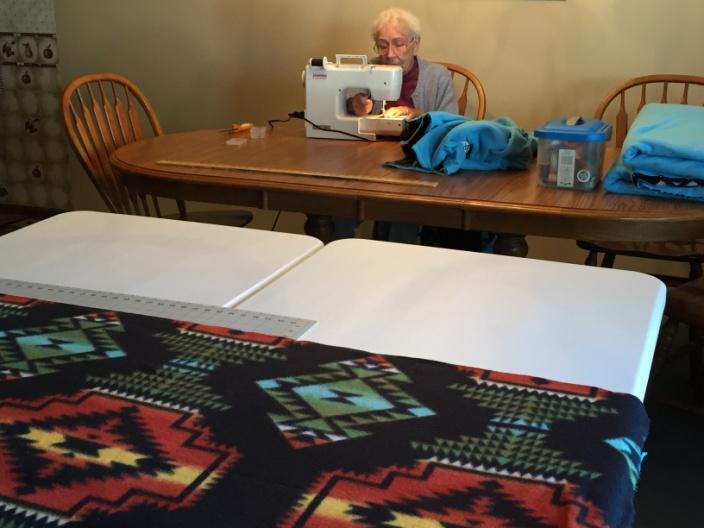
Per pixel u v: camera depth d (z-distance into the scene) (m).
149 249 1.36
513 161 2.15
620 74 3.18
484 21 3.30
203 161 2.28
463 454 0.75
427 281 1.21
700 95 3.08
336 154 2.36
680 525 1.95
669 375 2.62
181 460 0.75
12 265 1.27
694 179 1.79
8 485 0.71
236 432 0.79
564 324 1.05
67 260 1.30
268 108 3.80
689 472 2.15
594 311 1.09
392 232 2.82
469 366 0.93
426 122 2.19
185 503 0.69
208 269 1.26
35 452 0.76
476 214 1.85
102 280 1.21
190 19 3.79
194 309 1.10
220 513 0.67
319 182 2.03
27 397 0.86
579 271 1.24
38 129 4.25
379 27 2.98
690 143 1.80
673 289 2.11
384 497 0.69
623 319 1.07
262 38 3.69
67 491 0.70
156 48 3.90
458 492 0.70
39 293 1.15
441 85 3.05
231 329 1.02
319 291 1.17
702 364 2.38
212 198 2.13
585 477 0.72
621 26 3.12
